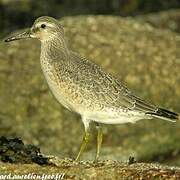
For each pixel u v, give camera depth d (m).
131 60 22.66
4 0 28.36
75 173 12.69
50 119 21.11
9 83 21.89
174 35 24.77
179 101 22.03
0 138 13.78
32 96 21.56
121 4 30.16
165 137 20.92
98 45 23.03
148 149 20.62
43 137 20.80
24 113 21.22
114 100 14.25
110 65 22.42
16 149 13.52
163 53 23.28
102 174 12.63
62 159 14.12
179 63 23.00
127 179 12.48
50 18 14.82
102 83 14.28
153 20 28.25
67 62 14.34
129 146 20.62
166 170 12.77
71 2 29.58
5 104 21.38
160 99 21.95
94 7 29.83
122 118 14.42
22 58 22.66
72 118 21.16
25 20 27.98
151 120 21.23
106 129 20.95
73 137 20.81
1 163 13.02
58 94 14.45
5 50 23.03
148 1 30.28
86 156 20.02
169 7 30.27
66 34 23.48
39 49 22.98
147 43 23.58
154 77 22.36
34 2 28.81
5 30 27.27
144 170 12.76
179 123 21.27
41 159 13.54
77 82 14.17
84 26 24.02
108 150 20.34
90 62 14.59
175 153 20.73
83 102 14.20
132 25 24.67
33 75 22.06
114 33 23.78
